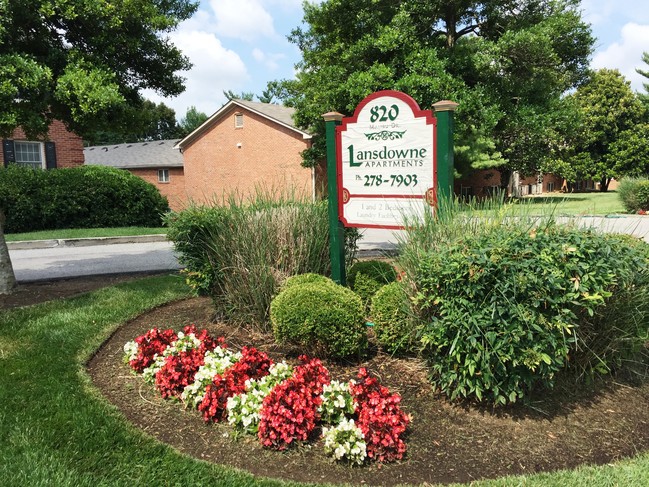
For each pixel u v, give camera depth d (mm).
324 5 10156
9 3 5855
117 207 18078
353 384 3395
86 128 6938
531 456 3012
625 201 18859
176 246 5410
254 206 5484
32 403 3641
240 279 5188
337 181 5211
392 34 8594
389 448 2980
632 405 3613
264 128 24750
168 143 34844
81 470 2834
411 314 3662
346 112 9688
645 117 38281
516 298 3168
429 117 4613
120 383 4055
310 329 4059
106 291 6965
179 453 3021
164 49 7312
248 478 2773
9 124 5875
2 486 2668
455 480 2793
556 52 9484
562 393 3711
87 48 6738
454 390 3566
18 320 5543
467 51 8898
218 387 3461
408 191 4797
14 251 12867
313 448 3092
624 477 2742
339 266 5242
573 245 3342
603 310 3537
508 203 4215
